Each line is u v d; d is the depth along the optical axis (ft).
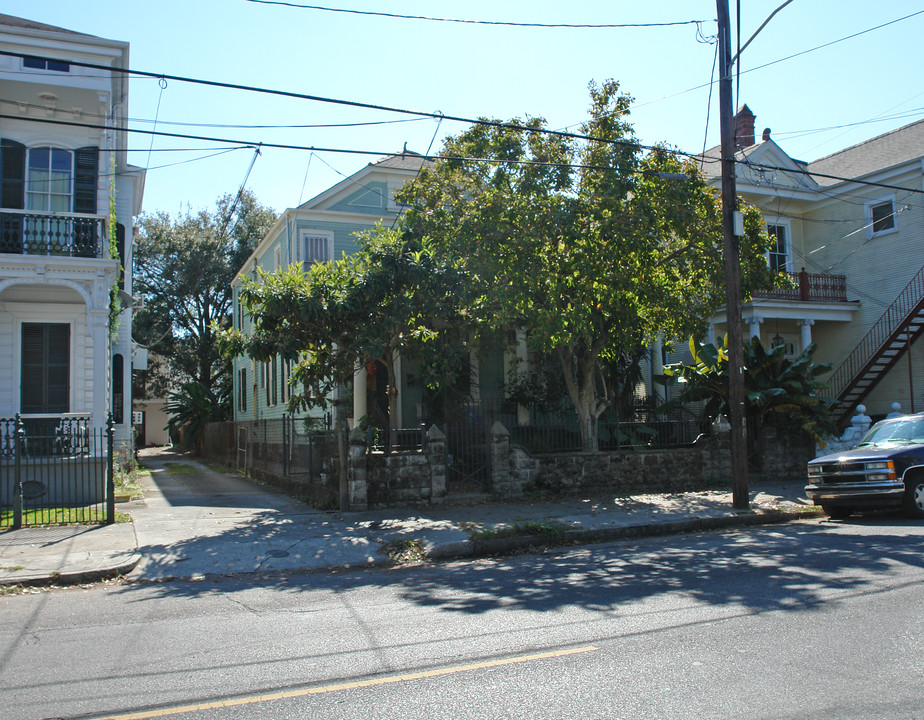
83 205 51.98
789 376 56.44
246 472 73.20
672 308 51.80
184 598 25.70
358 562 32.04
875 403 77.46
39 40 48.91
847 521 40.22
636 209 46.42
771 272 50.93
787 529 37.96
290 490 54.70
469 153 47.03
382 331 43.65
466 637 18.94
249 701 14.71
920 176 73.72
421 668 16.51
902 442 42.11
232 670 16.80
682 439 61.11
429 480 45.19
